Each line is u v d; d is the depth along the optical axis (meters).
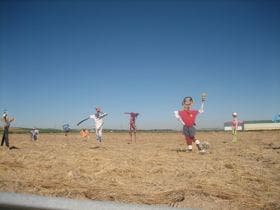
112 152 12.35
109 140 25.69
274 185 6.53
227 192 5.75
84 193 5.41
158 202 5.06
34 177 6.85
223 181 6.79
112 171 7.75
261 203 5.13
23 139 28.31
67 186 6.00
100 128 19.03
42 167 8.22
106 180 6.75
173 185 6.34
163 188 6.05
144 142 22.00
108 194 5.40
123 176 7.23
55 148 14.69
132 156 10.92
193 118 13.40
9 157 10.20
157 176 7.29
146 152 12.64
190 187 6.14
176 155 11.59
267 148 15.38
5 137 15.76
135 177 7.15
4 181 6.23
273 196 5.62
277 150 14.16
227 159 10.48
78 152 12.16
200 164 9.12
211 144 18.94
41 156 10.56
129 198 5.21
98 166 8.45
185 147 16.11
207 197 5.36
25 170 7.73
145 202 5.04
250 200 5.28
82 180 6.69
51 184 6.11
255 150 14.17
